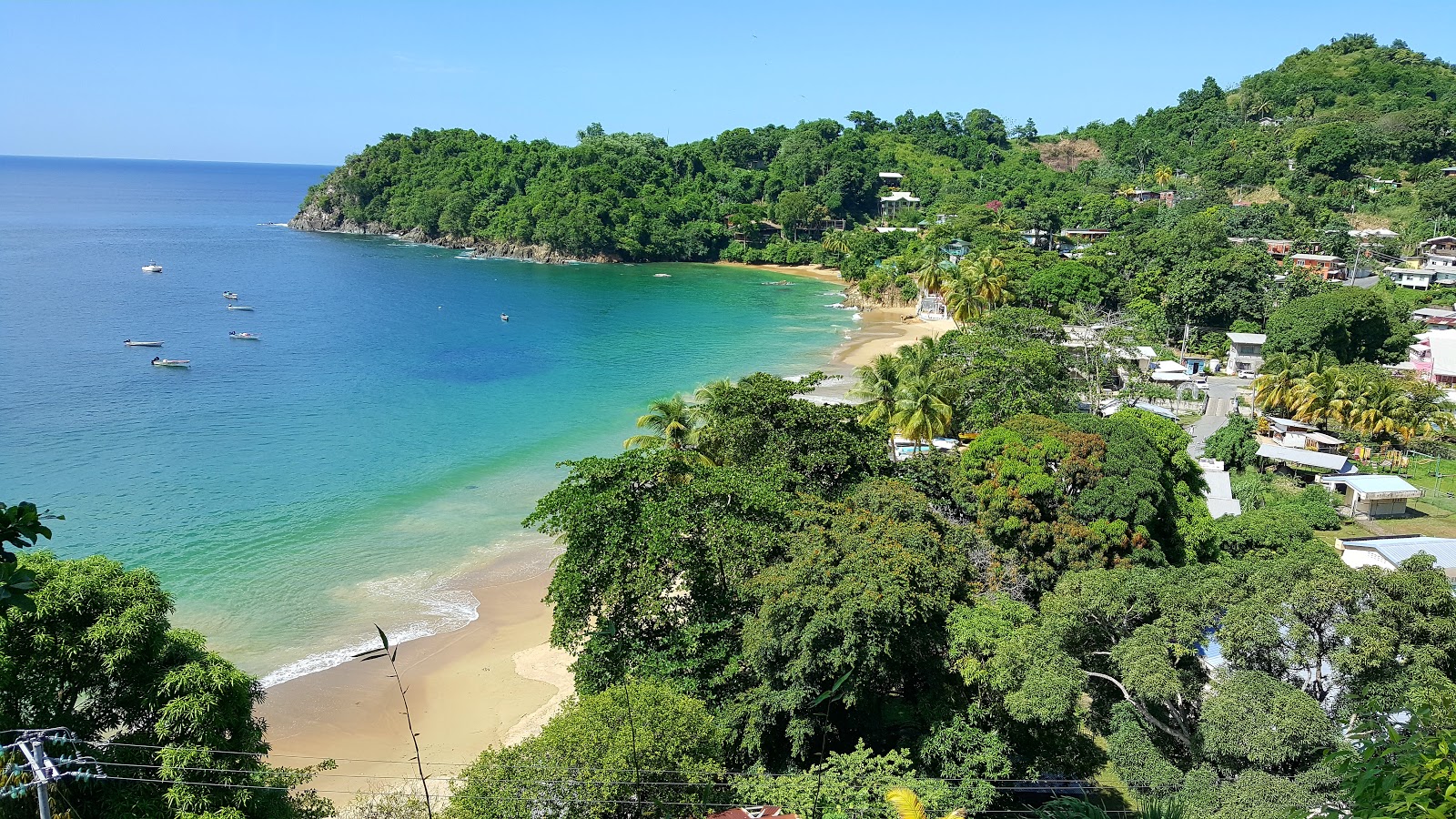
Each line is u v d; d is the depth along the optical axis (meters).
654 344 119.38
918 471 46.22
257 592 48.50
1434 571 27.48
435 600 48.75
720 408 47.91
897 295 152.12
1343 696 26.06
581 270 197.00
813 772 27.48
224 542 54.28
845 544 32.81
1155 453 44.66
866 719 32.59
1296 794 22.23
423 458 71.44
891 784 25.88
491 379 98.31
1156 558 40.91
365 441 74.88
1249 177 187.38
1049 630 30.00
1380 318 93.88
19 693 20.91
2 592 9.38
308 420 80.31
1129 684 27.42
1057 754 30.83
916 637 31.12
